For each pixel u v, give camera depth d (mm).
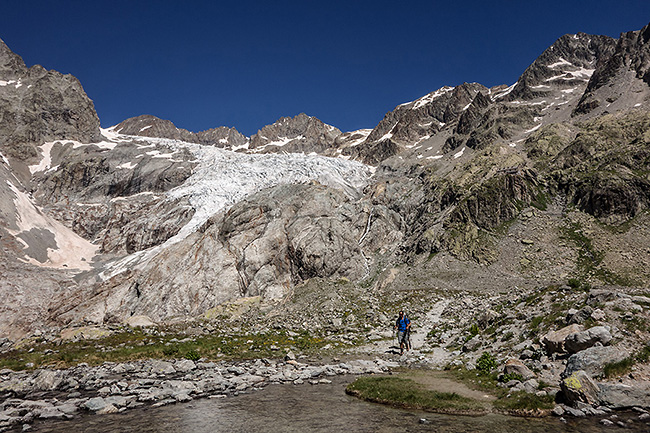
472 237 74125
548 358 19703
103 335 39219
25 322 71000
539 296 29031
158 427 14539
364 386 19562
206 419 15406
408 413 15711
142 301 72875
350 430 13688
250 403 17719
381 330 41000
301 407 16906
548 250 66375
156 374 24750
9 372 26141
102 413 16516
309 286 69500
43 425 15023
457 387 19188
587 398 14953
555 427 13203
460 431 13203
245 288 74000
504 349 23516
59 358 29719
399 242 89062
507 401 16281
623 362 16656
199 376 23688
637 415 14008
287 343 35812
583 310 20938
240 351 32656
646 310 19578
